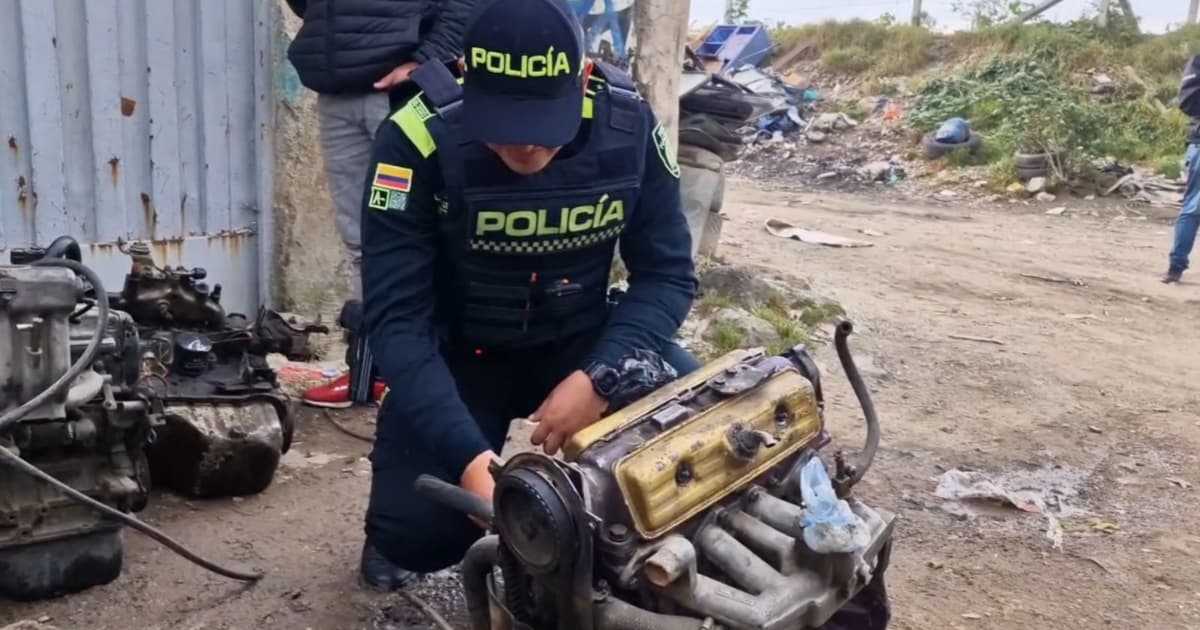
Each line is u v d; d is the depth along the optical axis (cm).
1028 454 476
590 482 197
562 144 233
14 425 289
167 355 382
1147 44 1880
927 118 1705
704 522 212
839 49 2109
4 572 304
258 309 547
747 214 1173
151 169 505
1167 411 546
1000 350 639
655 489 200
